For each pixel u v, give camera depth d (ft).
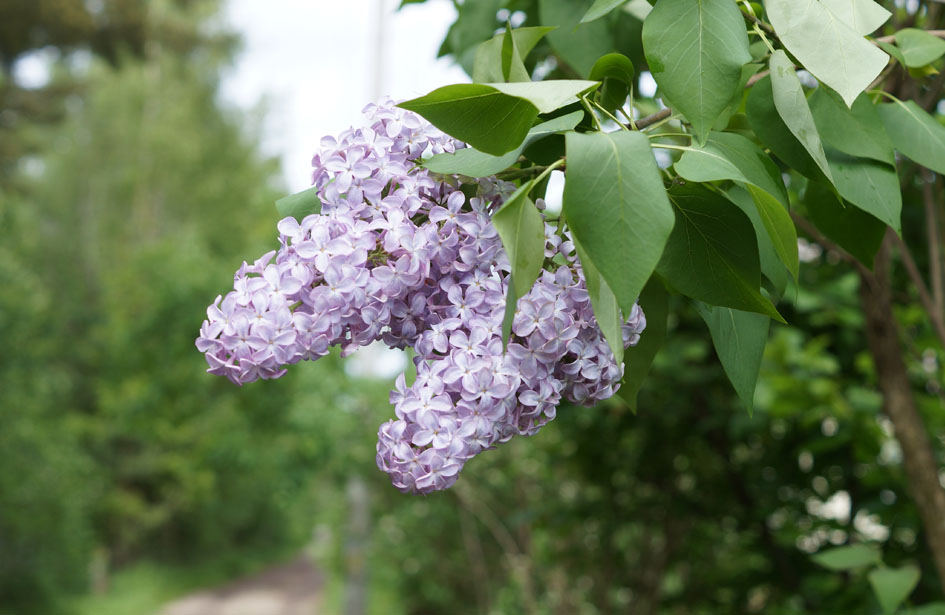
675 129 4.24
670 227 2.87
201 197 86.74
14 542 54.13
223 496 79.10
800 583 10.82
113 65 88.43
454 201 3.56
